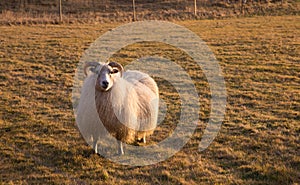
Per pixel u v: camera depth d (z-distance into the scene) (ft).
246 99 46.68
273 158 31.24
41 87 52.80
